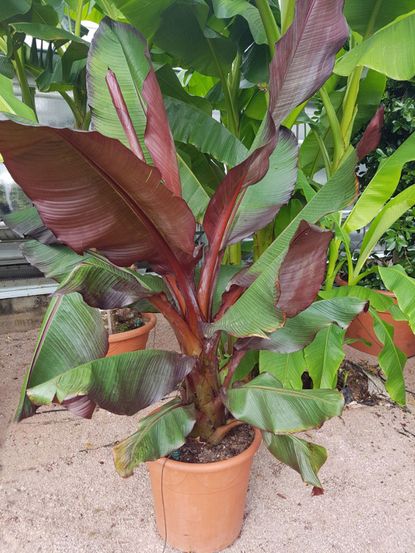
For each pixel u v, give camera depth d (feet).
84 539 5.72
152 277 5.30
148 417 4.73
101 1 8.30
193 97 8.26
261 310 3.92
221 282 6.13
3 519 6.04
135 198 3.45
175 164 4.59
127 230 3.75
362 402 9.00
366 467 7.14
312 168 10.83
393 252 12.16
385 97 11.14
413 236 11.59
